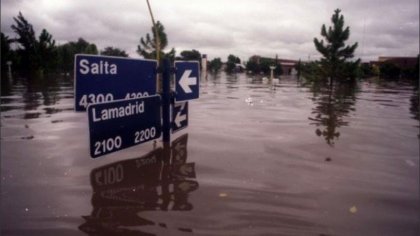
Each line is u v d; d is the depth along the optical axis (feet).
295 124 23.48
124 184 11.44
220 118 25.36
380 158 15.42
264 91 53.62
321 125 23.29
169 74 15.60
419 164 14.56
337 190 11.44
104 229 8.50
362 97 46.24
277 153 15.79
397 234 8.65
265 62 173.88
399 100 42.60
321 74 66.90
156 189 11.07
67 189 10.95
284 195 10.86
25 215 9.18
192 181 11.87
